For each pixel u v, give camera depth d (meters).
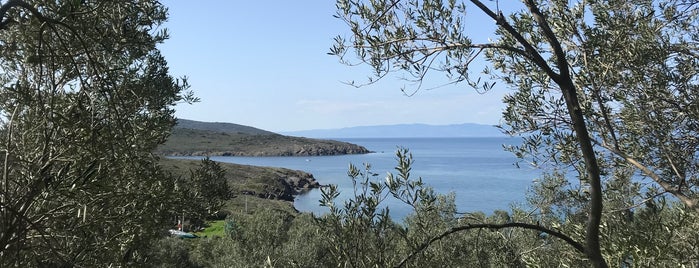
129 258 5.83
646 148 5.04
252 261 17.75
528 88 5.50
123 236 5.22
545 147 5.48
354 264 3.62
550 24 5.18
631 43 4.86
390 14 4.14
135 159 4.83
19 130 4.35
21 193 3.93
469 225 3.83
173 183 6.07
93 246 4.70
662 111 5.01
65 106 3.92
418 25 4.08
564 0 5.20
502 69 5.68
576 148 5.30
